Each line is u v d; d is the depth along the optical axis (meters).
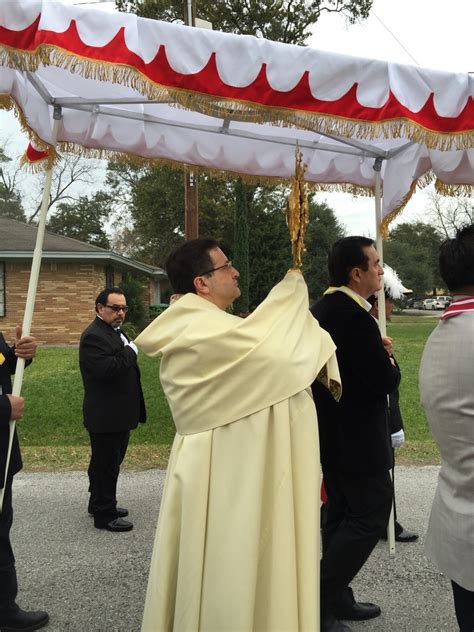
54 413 7.55
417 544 3.64
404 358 13.73
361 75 2.30
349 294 2.53
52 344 16.58
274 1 18.55
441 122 2.36
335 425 2.41
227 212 22.59
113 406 3.80
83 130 3.38
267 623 1.69
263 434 1.71
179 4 17.41
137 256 31.88
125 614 2.79
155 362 12.32
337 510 2.63
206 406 1.74
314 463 1.78
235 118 2.37
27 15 2.00
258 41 2.21
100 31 2.07
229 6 18.47
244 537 1.66
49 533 3.81
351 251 2.55
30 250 16.09
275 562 1.69
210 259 1.94
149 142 3.51
